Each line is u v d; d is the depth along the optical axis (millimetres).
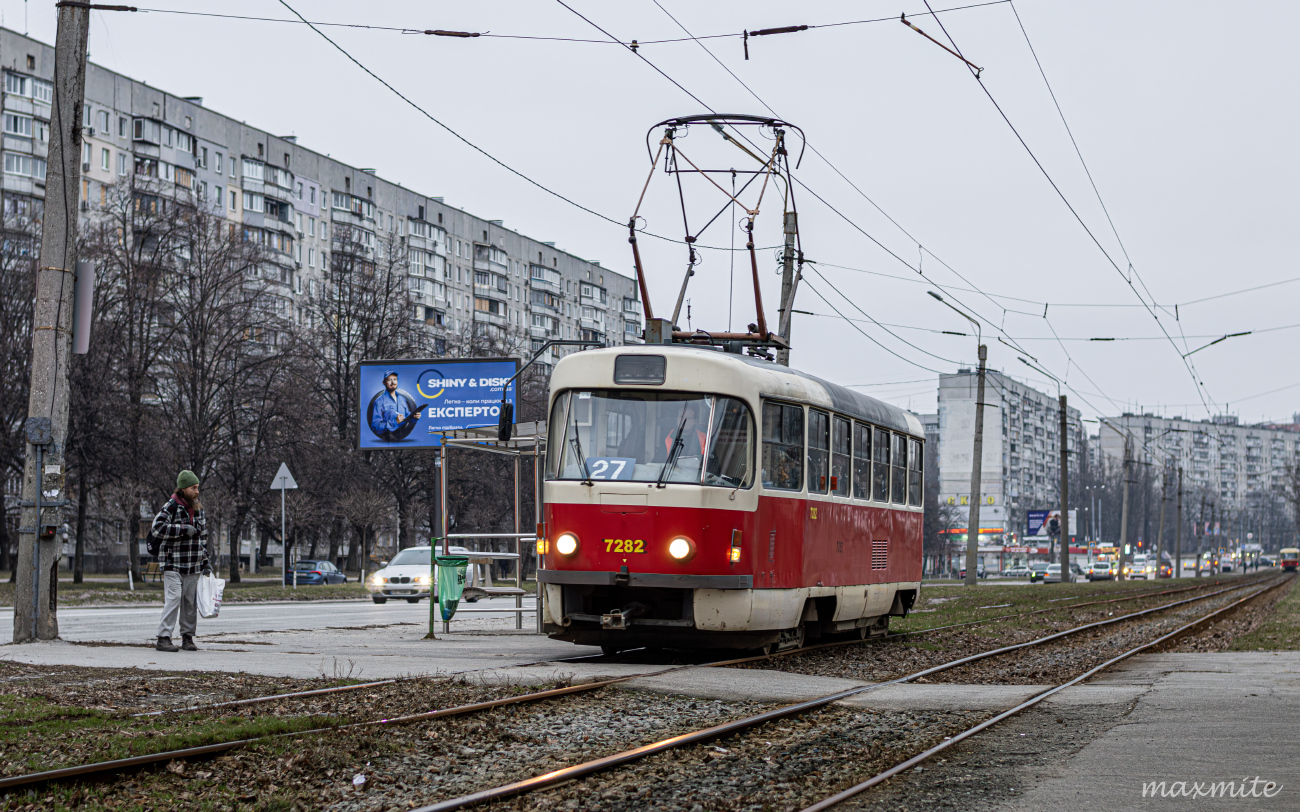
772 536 15227
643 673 13008
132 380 47812
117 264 47938
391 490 56625
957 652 17688
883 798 7461
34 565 16328
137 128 84250
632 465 14625
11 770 7387
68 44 16656
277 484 40625
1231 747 9156
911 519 21297
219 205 88188
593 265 133625
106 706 9977
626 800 7293
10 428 46688
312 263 97875
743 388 14906
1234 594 47812
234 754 8000
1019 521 146125
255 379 52438
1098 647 19422
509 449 19406
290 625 22391
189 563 15320
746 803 7281
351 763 7996
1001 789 7680
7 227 49438
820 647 17156
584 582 14516
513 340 70812
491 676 12414
